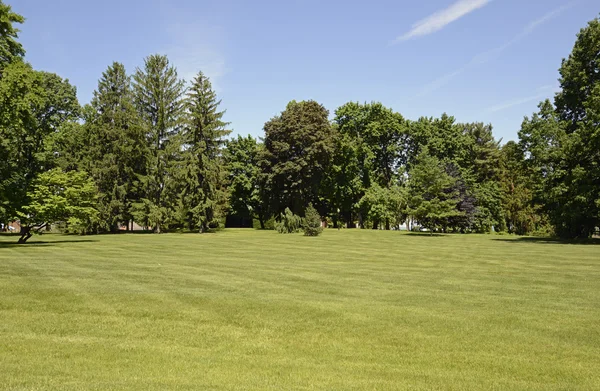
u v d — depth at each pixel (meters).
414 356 6.80
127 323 8.41
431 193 49.88
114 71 55.31
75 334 7.67
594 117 35.44
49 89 49.47
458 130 65.69
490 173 70.50
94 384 5.41
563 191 37.44
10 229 54.97
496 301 10.77
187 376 5.81
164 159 50.75
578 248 28.44
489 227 65.38
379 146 63.78
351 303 10.37
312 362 6.50
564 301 10.81
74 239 36.03
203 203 49.09
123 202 50.44
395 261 19.89
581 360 6.66
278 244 30.67
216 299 10.57
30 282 12.45
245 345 7.26
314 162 53.09
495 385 5.64
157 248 26.34
